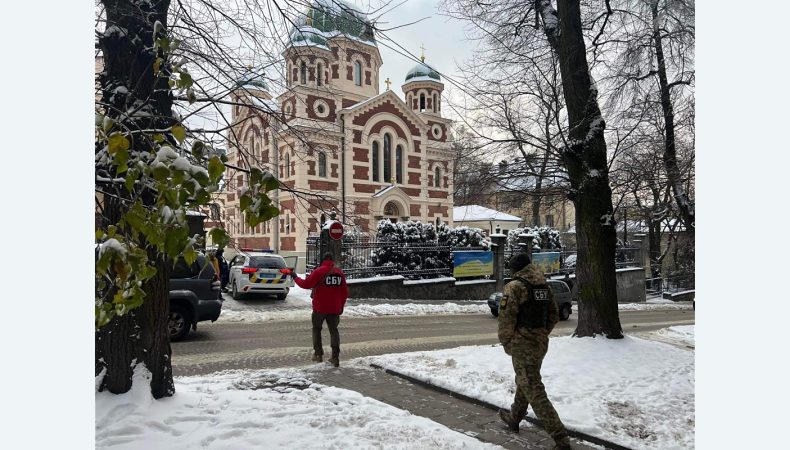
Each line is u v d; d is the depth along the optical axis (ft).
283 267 55.16
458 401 19.15
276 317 44.93
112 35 15.05
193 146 9.10
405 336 38.14
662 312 76.28
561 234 130.00
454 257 72.59
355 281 61.00
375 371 23.41
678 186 36.88
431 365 23.61
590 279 28.94
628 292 95.09
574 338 28.45
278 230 108.88
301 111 47.11
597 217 29.01
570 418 16.80
